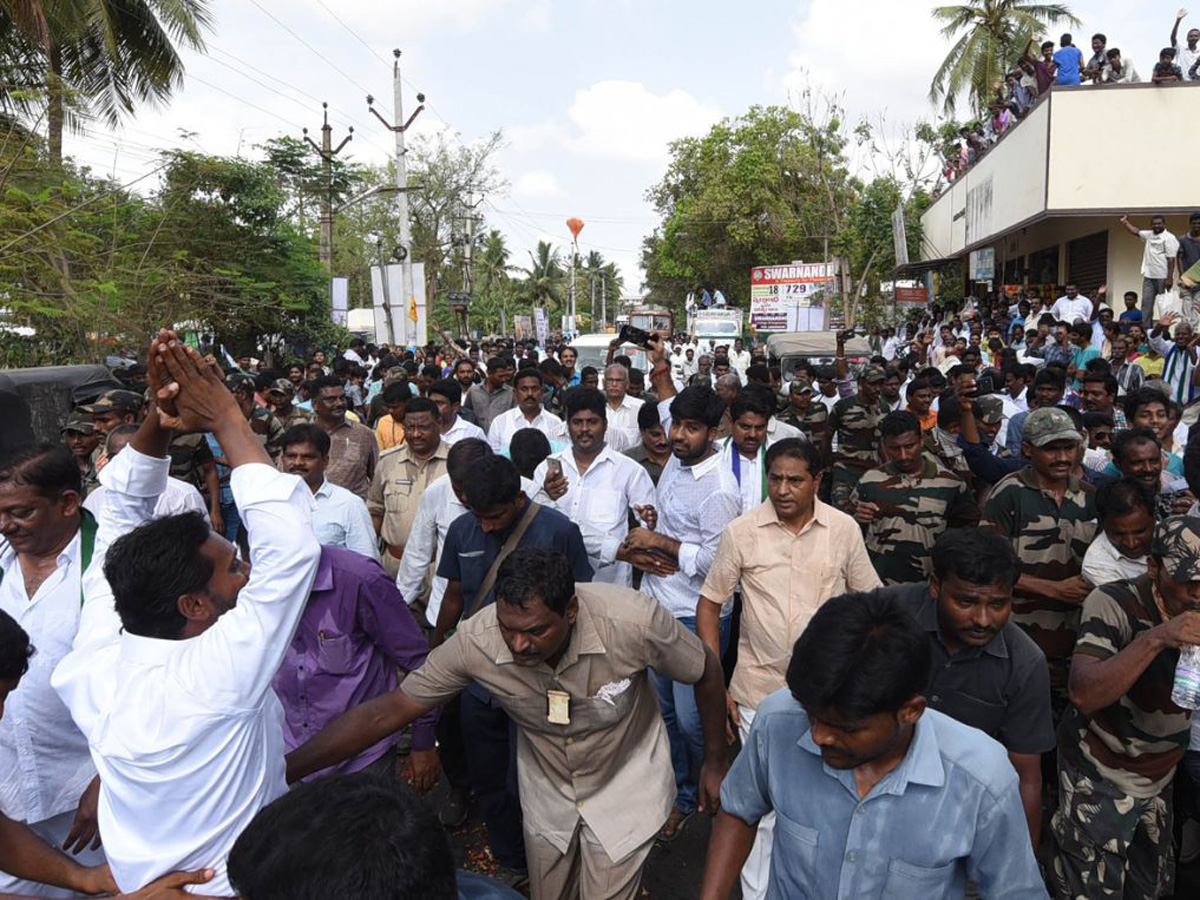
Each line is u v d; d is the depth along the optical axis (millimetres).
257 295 17891
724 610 4254
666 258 44688
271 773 1994
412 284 21875
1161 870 2928
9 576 2656
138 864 1839
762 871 3172
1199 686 2402
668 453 5645
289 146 20891
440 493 4379
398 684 3381
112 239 15555
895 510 4270
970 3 28141
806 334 15180
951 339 14883
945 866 1821
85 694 1961
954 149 24031
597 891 2822
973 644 2504
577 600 2611
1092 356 10664
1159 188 13617
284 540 1910
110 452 4617
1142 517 3203
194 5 19000
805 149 38062
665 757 3000
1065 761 3010
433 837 1301
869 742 1695
